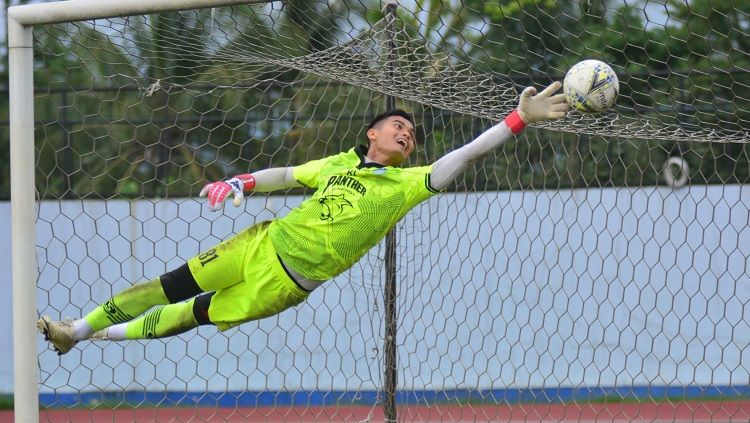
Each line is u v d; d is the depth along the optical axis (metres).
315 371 33.28
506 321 34.03
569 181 32.53
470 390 31.08
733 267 33.25
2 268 38.91
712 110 28.94
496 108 23.89
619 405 34.97
